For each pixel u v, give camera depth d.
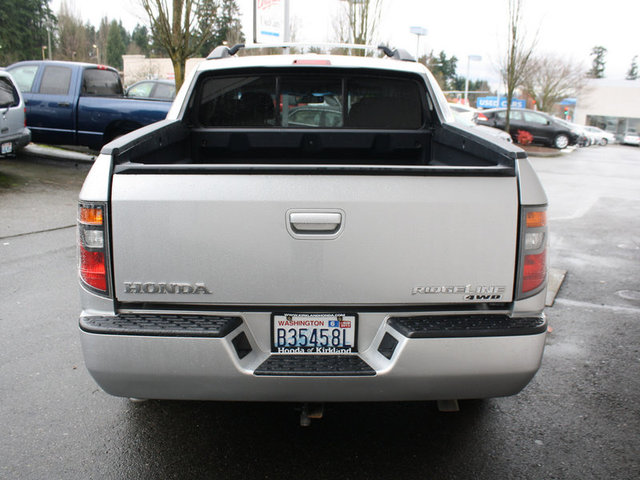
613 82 66.75
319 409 2.59
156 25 12.29
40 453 2.66
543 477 2.54
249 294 2.19
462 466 2.61
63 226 7.14
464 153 3.24
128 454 2.67
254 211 2.13
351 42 17.94
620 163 22.45
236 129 3.88
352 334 2.28
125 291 2.21
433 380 2.22
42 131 11.28
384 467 2.59
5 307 4.49
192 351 2.17
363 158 3.97
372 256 2.16
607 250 7.07
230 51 4.25
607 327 4.46
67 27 53.59
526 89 54.97
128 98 11.02
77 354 3.71
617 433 2.92
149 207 2.14
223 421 2.97
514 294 2.24
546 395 3.31
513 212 2.19
